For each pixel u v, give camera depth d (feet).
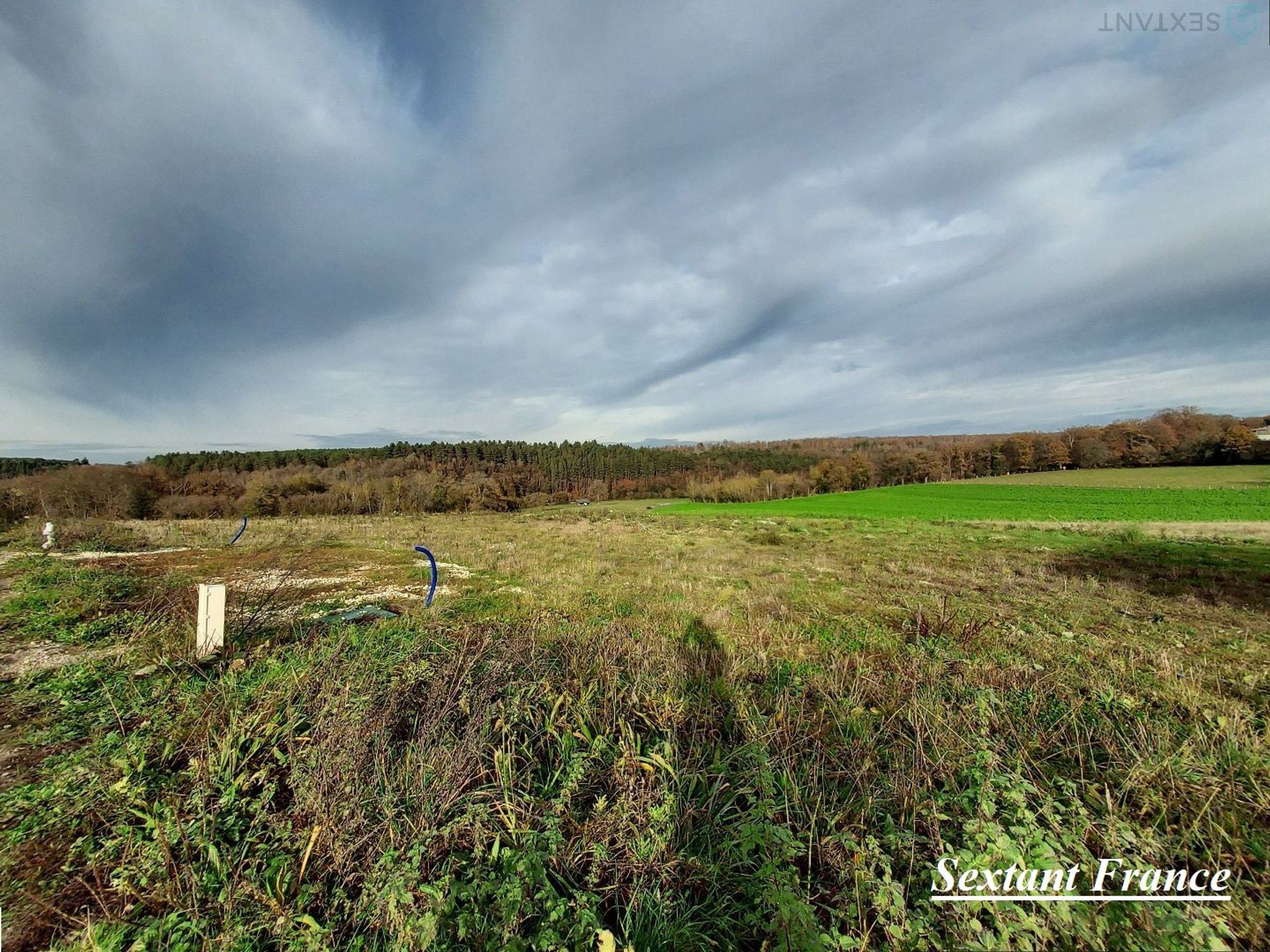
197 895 7.04
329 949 6.66
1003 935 6.69
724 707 14.19
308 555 40.83
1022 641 22.34
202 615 15.79
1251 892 7.59
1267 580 37.17
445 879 7.31
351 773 9.32
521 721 12.04
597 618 24.09
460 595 28.53
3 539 47.14
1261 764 10.46
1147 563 45.73
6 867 7.61
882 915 6.97
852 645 21.58
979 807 8.68
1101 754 11.57
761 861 8.30
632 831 8.56
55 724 11.80
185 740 10.92
